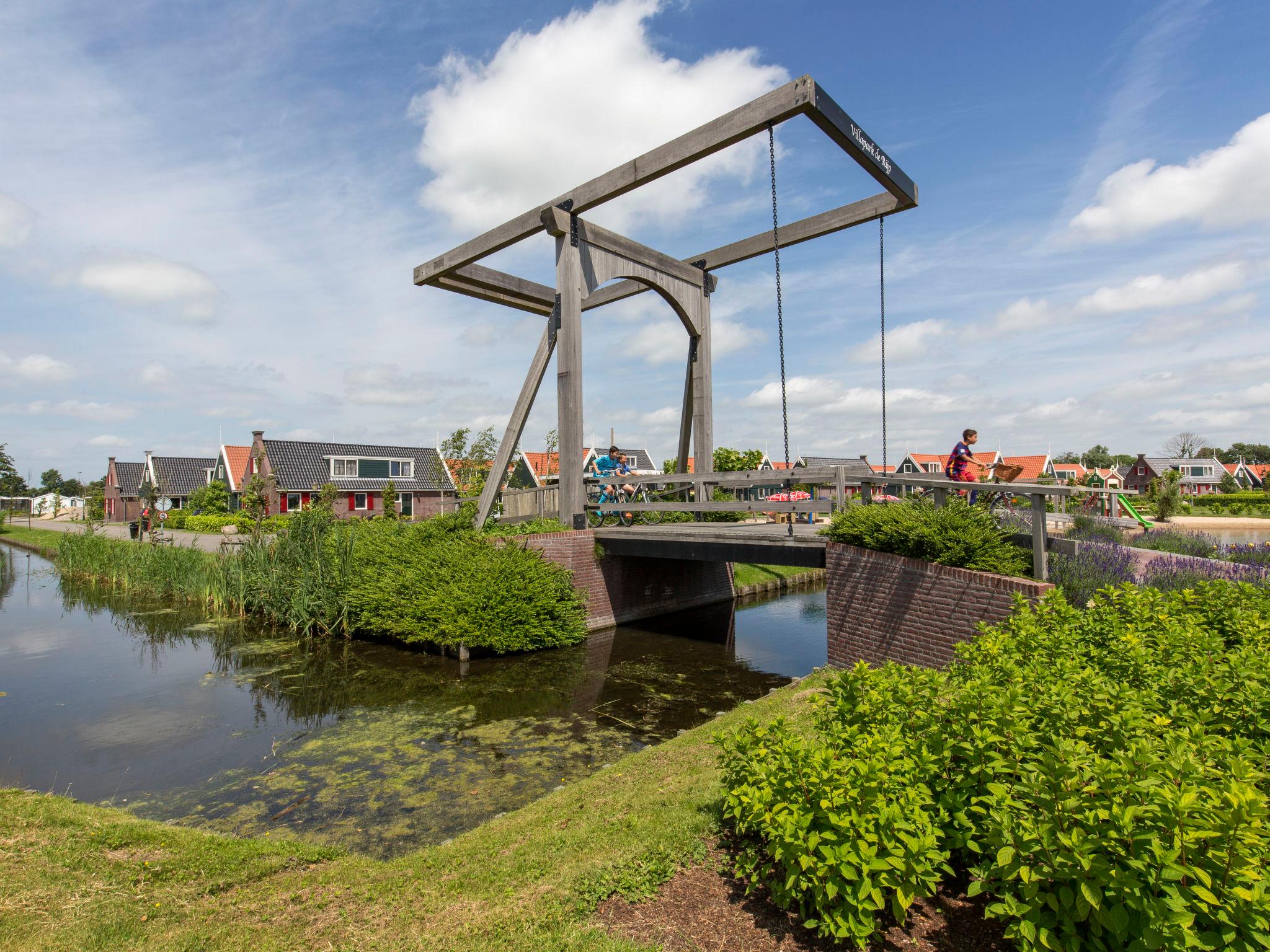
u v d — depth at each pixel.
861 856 2.33
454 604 10.02
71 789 5.83
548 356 12.17
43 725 7.47
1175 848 1.93
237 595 13.79
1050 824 2.12
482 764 6.21
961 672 3.58
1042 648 3.76
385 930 2.95
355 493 34.44
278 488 31.41
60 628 12.91
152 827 4.38
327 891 3.39
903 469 41.28
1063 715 2.68
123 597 16.42
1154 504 26.77
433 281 13.16
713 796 3.88
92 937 2.95
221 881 3.55
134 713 7.89
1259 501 37.66
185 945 2.89
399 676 9.34
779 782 2.63
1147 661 3.50
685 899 2.90
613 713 7.62
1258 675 3.09
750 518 15.11
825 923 2.41
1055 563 6.42
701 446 13.57
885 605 7.32
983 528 6.82
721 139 8.88
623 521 12.43
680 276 13.09
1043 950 2.16
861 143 8.52
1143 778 2.12
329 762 6.32
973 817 2.64
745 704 6.41
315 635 12.09
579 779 5.78
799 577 17.45
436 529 12.28
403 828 4.99
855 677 3.35
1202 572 6.43
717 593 14.83
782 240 11.83
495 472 12.62
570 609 10.97
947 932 2.56
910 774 2.60
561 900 2.97
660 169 9.73
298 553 12.80
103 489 40.28
